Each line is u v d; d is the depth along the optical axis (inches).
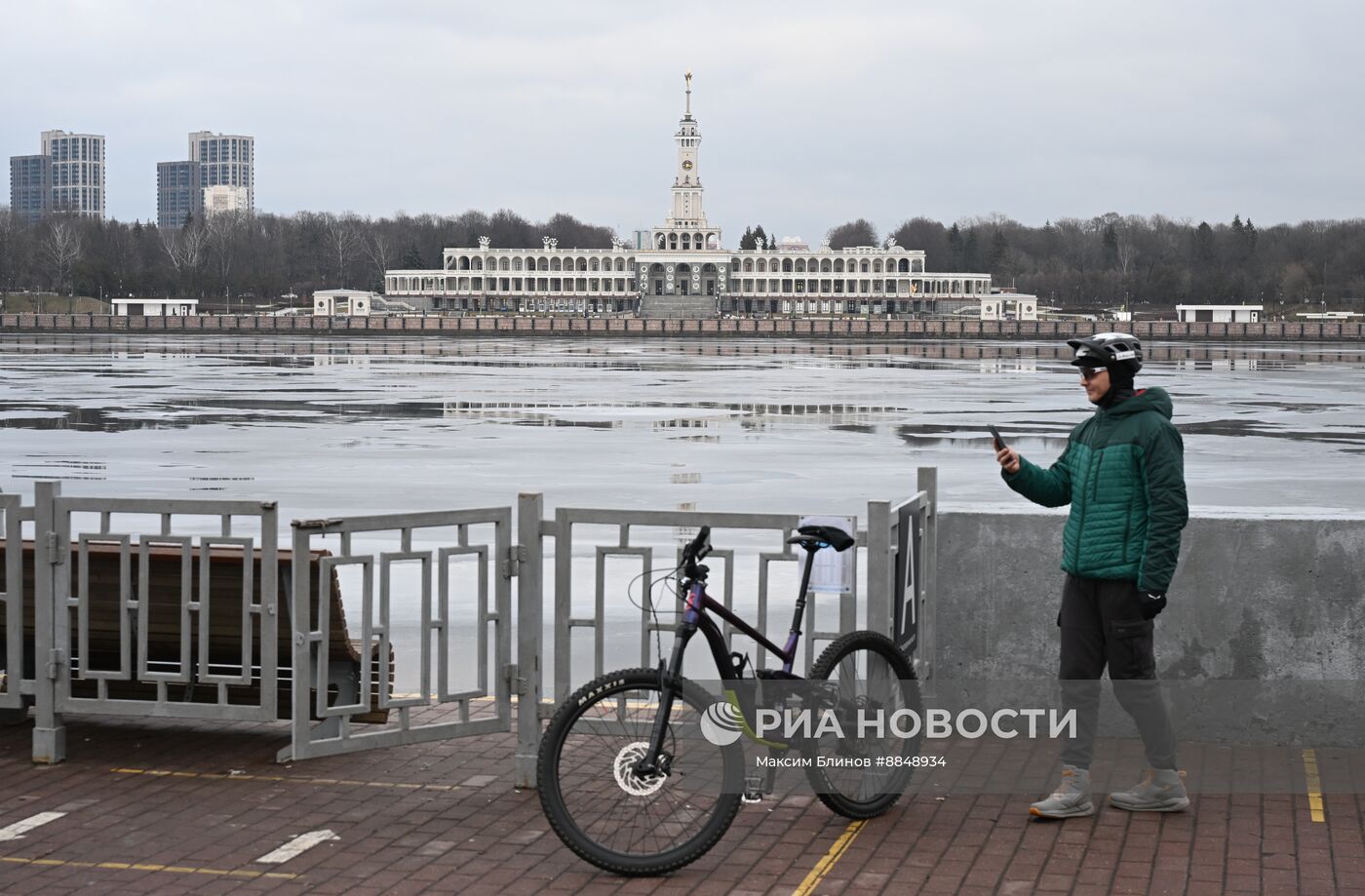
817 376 2970.0
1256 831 315.3
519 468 1146.0
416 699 355.9
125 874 293.3
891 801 327.3
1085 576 327.6
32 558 378.3
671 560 684.7
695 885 288.0
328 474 1096.8
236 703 377.7
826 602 578.9
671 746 301.1
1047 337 7037.4
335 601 359.6
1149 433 323.0
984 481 1064.2
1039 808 322.3
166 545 378.0
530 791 349.1
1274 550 378.6
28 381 2519.7
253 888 286.0
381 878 291.4
